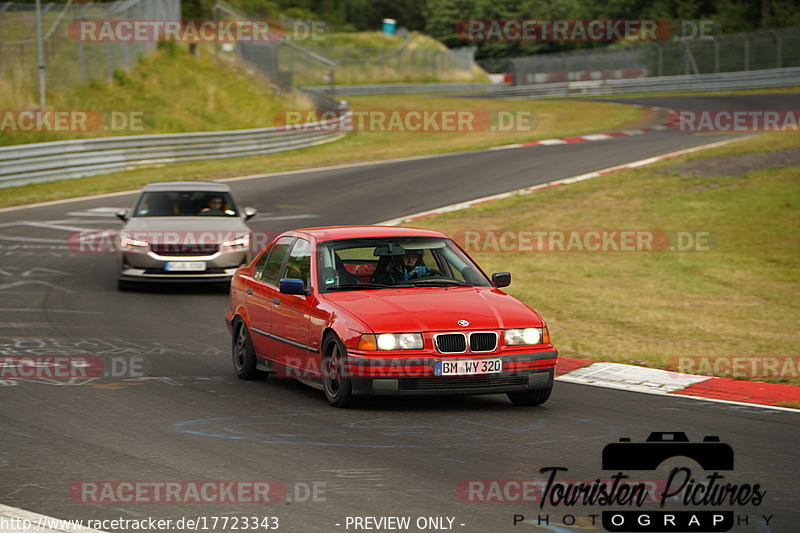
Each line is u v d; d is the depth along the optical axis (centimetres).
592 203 9338
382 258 3312
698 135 14075
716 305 5572
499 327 2939
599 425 2775
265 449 2466
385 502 2019
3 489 2105
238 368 3606
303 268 3325
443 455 2412
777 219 8369
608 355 4028
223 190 6412
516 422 2806
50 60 14625
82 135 13012
